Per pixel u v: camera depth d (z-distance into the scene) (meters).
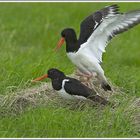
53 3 33.81
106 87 17.03
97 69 16.59
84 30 16.66
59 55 23.33
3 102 16.47
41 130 15.07
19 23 29.70
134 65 23.67
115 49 25.72
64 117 15.49
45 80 18.47
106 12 16.62
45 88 17.27
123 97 17.23
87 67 16.67
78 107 16.50
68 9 32.56
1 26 28.19
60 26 29.58
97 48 16.52
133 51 26.22
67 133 14.98
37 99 16.70
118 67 21.30
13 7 32.66
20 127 15.19
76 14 31.52
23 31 28.55
